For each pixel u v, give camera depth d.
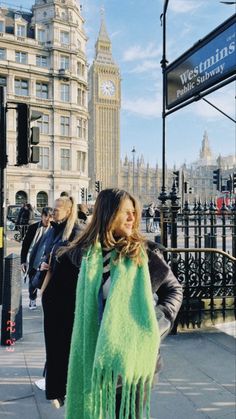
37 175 45.69
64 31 46.94
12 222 25.17
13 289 4.83
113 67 137.88
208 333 5.17
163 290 1.83
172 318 1.73
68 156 48.16
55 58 46.19
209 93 3.97
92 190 113.88
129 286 1.65
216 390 3.52
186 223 5.56
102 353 1.54
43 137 46.16
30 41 45.12
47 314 2.31
